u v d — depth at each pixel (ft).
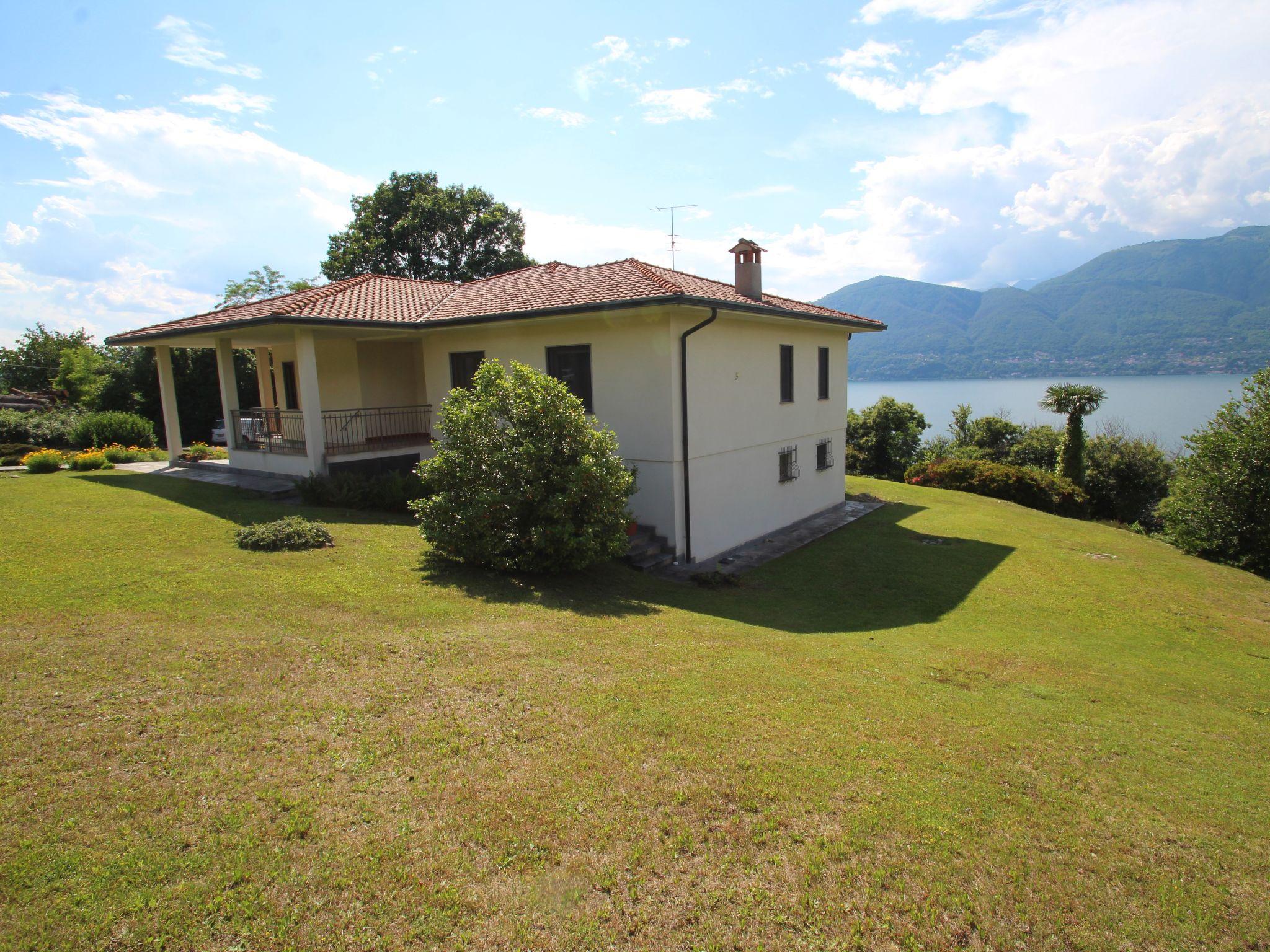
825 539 48.52
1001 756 16.79
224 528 33.14
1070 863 12.76
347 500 40.55
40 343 144.15
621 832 12.52
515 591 27.53
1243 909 11.87
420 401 54.70
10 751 13.43
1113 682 24.66
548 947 10.02
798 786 14.38
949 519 58.23
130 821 11.76
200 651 18.58
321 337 48.62
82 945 9.34
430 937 10.03
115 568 25.45
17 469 57.21
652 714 17.16
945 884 11.84
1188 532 56.75
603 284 41.68
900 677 22.07
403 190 122.31
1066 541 53.21
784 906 11.09
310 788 13.08
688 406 39.32
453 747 14.89
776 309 42.78
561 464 30.66
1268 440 53.88
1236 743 19.79
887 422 114.93
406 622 22.30
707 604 31.12
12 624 19.53
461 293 53.83
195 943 9.55
